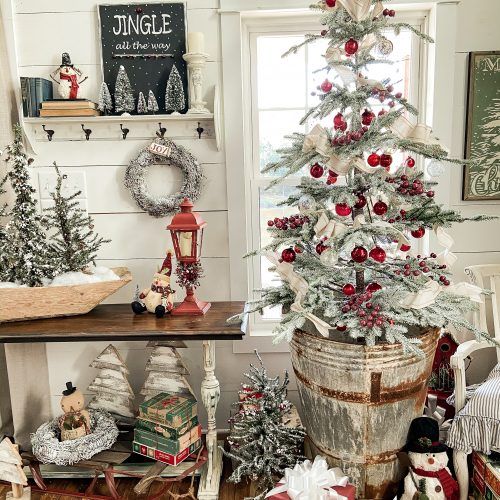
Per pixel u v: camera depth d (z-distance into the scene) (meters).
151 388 2.29
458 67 2.30
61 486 2.22
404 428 1.81
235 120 2.32
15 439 2.42
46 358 2.50
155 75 2.31
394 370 1.67
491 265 2.30
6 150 2.28
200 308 2.13
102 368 2.33
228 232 2.40
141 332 1.93
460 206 2.40
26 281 2.07
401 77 2.42
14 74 2.33
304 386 1.86
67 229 2.13
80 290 2.08
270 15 2.32
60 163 2.39
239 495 2.12
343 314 1.65
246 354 2.49
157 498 2.11
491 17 2.26
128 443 2.19
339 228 1.54
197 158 2.37
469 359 2.42
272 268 1.71
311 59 2.43
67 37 2.32
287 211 2.51
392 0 2.21
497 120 2.32
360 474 1.81
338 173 1.56
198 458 2.08
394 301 1.62
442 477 1.81
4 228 2.09
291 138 1.74
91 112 2.23
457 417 1.88
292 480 1.70
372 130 1.52
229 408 2.53
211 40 2.29
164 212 2.34
